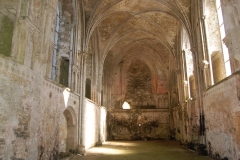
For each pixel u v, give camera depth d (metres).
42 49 10.92
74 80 16.91
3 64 8.16
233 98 11.59
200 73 17.52
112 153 17.36
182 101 24.06
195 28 18.56
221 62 15.30
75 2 17.22
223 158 13.14
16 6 10.14
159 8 21.77
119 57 32.62
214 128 14.66
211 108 15.20
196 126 19.61
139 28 26.12
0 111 7.82
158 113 32.19
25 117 9.23
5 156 7.88
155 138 31.48
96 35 25.14
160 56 32.22
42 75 10.82
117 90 33.84
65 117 16.16
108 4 20.67
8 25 10.34
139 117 32.22
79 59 18.83
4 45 10.05
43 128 10.96
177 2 19.33
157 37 26.75
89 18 20.17
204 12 16.62
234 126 11.59
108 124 31.73
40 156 10.55
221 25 15.52
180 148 20.83
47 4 11.54
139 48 32.69
